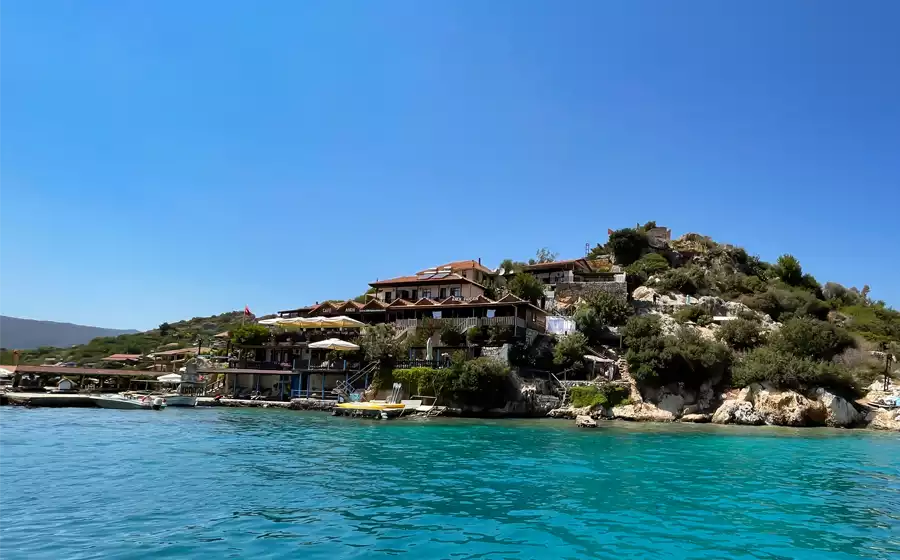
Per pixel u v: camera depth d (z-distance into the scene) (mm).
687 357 53562
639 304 78312
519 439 36031
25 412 49438
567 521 16797
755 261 105312
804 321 62562
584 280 89188
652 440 37469
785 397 51094
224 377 71938
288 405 58625
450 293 79312
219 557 12984
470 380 51750
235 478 22156
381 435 36844
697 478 24141
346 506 18031
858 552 14703
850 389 53750
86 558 12781
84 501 18062
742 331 64125
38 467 23578
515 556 13547
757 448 34906
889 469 28078
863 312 88000
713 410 52781
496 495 19984
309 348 63906
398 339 64438
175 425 40656
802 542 15430
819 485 23391
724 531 16250
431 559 13141
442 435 37500
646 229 113875
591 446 33500
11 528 15000
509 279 86562
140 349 125562
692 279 87000
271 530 15219
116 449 28672
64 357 120562
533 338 63375
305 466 25031
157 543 13953
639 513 17984
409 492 20188
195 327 155625
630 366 56375
